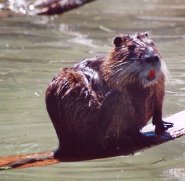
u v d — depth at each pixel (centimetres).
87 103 1875
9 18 4719
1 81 2858
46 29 4256
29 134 2108
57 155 1903
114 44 1912
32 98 2570
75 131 1900
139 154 1897
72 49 3559
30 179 1695
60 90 1897
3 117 2308
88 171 1759
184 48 3525
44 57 3362
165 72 1912
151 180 1677
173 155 1878
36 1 5081
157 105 1964
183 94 2584
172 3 5609
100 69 1928
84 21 4575
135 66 1847
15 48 3612
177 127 2072
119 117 1873
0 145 2002
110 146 1925
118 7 5353
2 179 1695
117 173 1739
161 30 4134
